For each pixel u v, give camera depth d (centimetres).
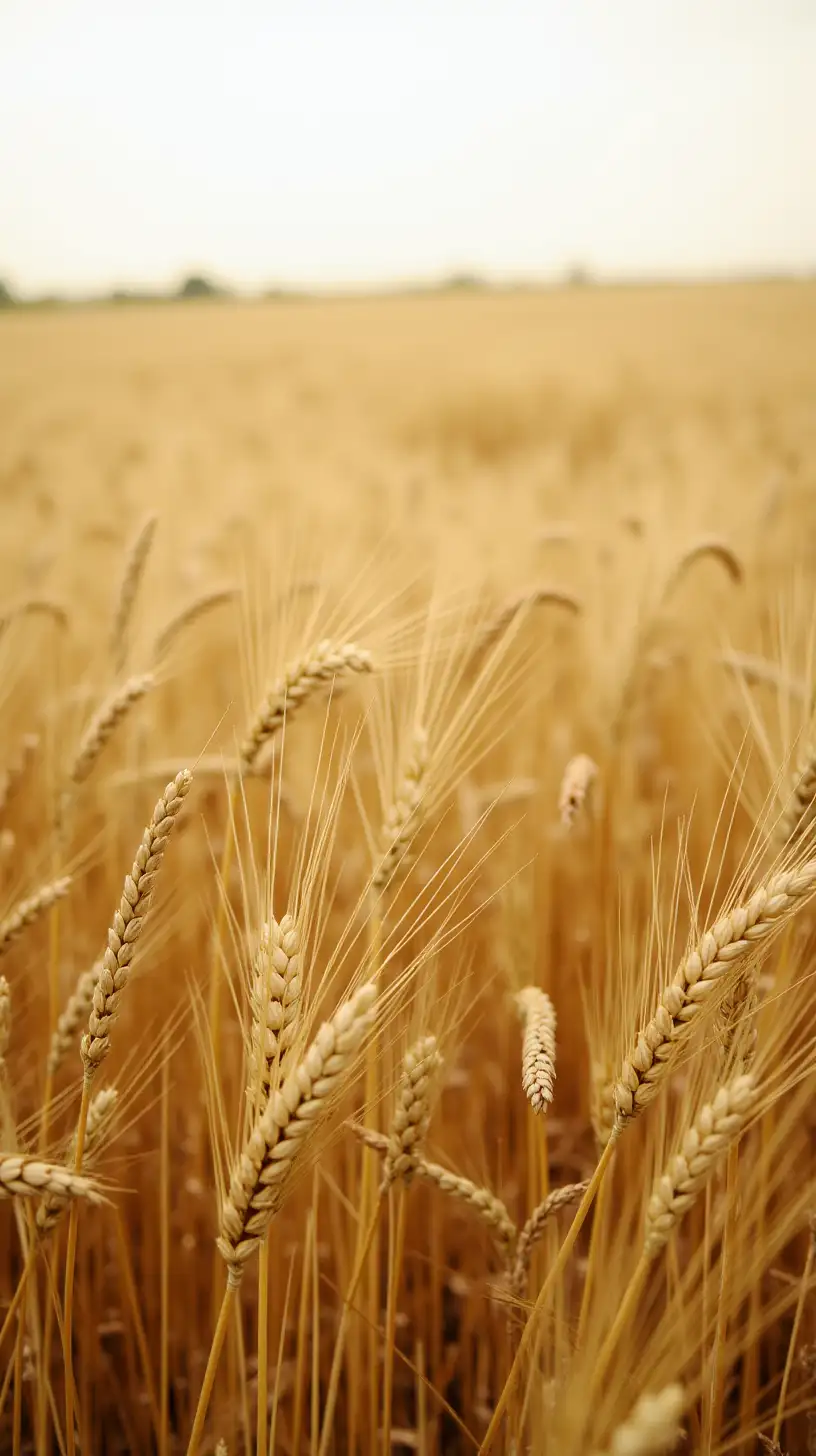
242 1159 68
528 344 1269
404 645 93
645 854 140
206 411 869
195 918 129
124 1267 89
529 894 98
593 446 777
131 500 360
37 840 138
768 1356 100
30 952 133
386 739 89
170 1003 124
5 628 128
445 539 201
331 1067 67
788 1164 88
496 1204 79
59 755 114
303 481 395
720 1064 75
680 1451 87
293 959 70
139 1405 104
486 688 90
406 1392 108
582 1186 78
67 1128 106
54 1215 78
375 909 84
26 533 338
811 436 552
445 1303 120
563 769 172
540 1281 88
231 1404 92
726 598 222
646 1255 69
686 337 1258
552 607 229
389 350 1266
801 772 84
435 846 164
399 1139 78
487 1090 130
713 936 69
